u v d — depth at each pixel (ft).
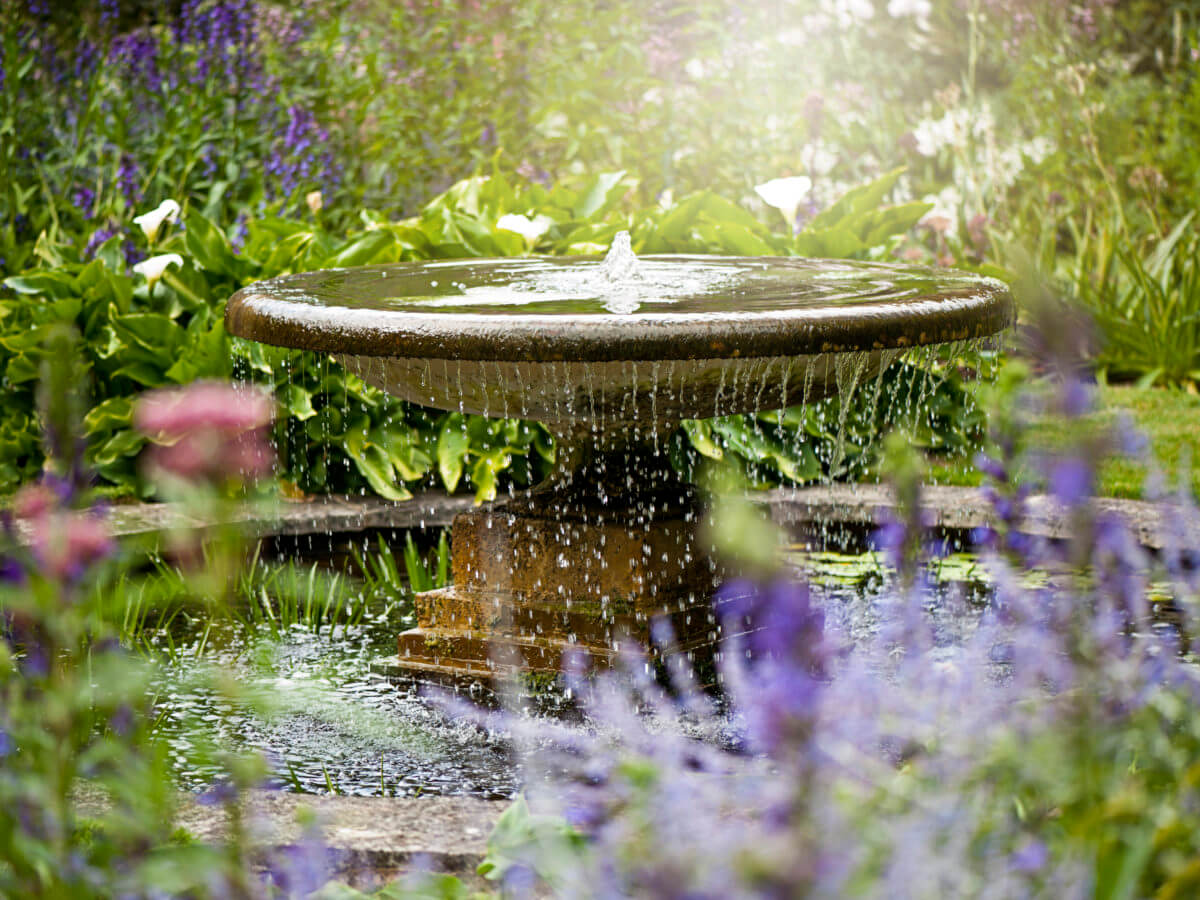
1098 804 6.04
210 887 6.32
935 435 18.76
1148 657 7.59
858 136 31.30
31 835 6.33
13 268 24.11
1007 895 5.63
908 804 5.97
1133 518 14.35
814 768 4.82
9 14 30.53
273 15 28.43
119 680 7.17
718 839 5.00
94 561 6.40
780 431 17.84
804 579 14.49
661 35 28.86
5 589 6.18
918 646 7.14
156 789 6.50
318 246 18.70
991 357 18.45
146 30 30.50
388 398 17.33
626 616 11.46
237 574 13.98
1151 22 38.50
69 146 27.76
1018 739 6.51
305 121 25.63
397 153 26.04
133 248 21.68
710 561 12.19
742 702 10.64
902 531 7.13
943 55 38.73
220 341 17.19
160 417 5.76
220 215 24.90
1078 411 6.12
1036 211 28.32
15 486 17.83
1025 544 7.90
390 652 12.64
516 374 10.44
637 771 6.50
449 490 16.79
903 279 11.71
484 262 13.58
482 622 11.91
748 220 19.65
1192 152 29.48
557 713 11.04
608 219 20.68
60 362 6.02
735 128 26.66
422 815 7.66
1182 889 5.66
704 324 9.29
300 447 17.11
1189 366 24.31
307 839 6.77
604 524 11.64
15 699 6.54
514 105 27.27
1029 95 32.50
